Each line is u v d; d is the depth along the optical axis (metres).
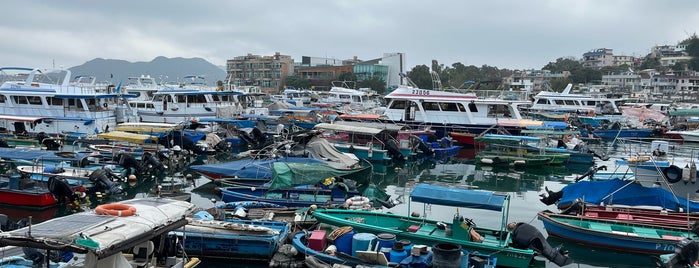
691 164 21.27
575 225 18.33
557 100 66.50
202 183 27.73
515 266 15.11
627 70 141.12
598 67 168.62
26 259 13.16
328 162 27.05
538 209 23.11
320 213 17.92
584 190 21.20
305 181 21.98
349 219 17.84
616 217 19.36
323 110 57.06
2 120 38.53
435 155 37.62
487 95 50.06
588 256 17.30
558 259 15.19
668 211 19.72
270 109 53.00
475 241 15.80
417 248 14.34
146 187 26.55
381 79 113.44
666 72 132.88
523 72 146.75
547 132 40.69
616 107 65.00
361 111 59.06
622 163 22.89
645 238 16.78
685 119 57.72
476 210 22.00
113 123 40.56
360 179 25.45
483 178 30.88
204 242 15.92
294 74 134.38
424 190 16.83
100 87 47.91
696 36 168.25
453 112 42.59
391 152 35.06
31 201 21.36
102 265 9.75
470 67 130.00
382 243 15.27
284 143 32.16
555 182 29.75
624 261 16.95
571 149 36.50
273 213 19.55
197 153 35.94
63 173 24.27
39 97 38.59
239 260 16.05
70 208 22.12
